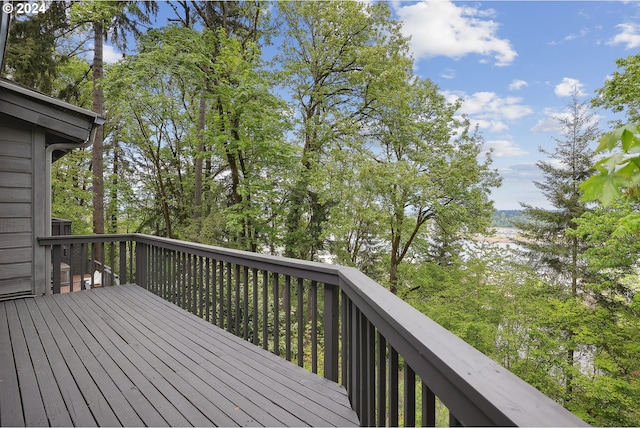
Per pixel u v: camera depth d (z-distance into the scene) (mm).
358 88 11016
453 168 9789
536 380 8141
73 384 2109
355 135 10727
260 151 9742
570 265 12117
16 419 1738
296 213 11500
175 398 1970
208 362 2455
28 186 4086
